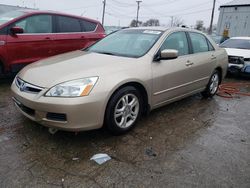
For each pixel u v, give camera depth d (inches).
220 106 193.5
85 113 111.6
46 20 233.1
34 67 132.0
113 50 156.3
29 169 100.2
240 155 119.3
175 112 172.9
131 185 94.3
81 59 138.9
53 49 236.4
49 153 112.2
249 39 351.3
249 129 151.6
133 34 167.5
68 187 91.4
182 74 162.6
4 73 212.4
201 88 193.9
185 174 102.2
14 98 129.7
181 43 169.6
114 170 102.5
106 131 131.4
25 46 215.6
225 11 1675.7
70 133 130.9
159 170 104.0
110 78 119.5
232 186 96.3
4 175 95.6
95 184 93.7
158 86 144.7
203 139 134.1
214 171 105.1
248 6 1517.0
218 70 213.9
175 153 117.8
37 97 112.4
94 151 115.6
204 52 191.8
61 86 111.0
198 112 175.8
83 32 261.9
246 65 297.6
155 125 148.6
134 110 137.1
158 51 147.8
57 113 110.0
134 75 129.3
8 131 130.4
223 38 631.8
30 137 125.3
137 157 112.7
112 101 120.6
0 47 200.5
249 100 217.2
